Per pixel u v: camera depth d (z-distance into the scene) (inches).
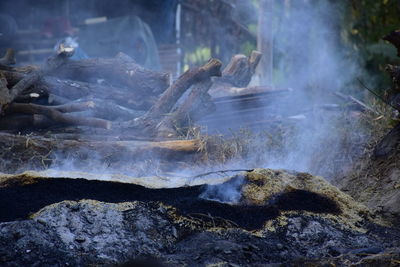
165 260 301.6
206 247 315.3
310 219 358.3
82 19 912.3
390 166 450.9
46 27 820.0
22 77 502.3
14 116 476.4
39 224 309.6
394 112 507.8
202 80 502.9
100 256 302.0
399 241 346.6
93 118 479.5
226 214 349.7
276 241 336.5
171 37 965.8
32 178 357.7
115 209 333.7
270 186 380.2
